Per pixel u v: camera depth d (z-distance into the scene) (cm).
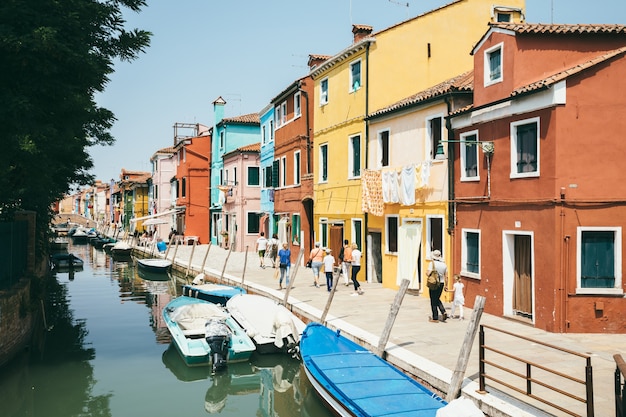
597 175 1085
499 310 1246
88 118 1262
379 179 1747
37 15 931
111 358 1259
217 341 1170
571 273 1076
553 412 674
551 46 1198
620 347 962
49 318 1720
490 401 718
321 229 2277
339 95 2098
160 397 1016
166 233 4944
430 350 969
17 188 1314
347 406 780
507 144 1221
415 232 1591
